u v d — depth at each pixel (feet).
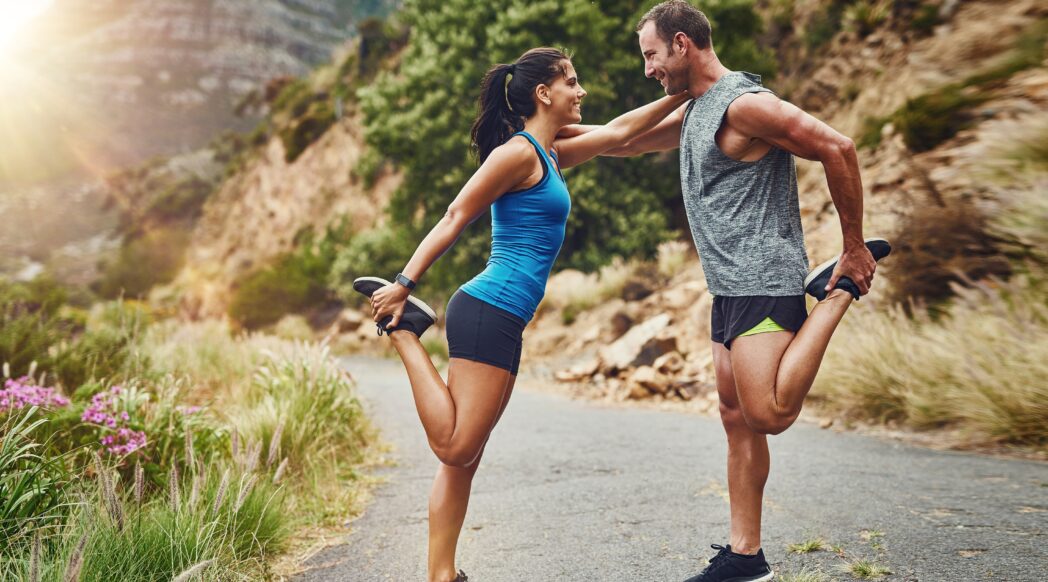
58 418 12.44
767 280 8.05
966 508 11.57
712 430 21.12
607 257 47.57
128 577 8.86
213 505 10.55
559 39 49.62
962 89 31.45
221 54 532.32
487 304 8.23
